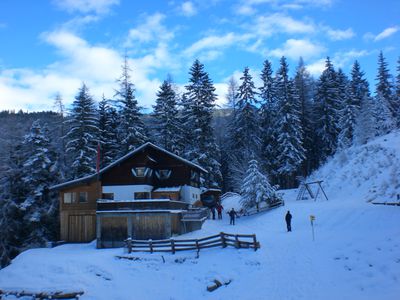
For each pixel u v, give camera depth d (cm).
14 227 4231
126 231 3475
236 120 6356
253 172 4684
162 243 2922
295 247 2550
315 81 8562
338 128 6688
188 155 5544
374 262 2011
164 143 5706
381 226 2838
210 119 5806
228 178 7038
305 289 1897
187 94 5928
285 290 1933
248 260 2428
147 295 2234
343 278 1936
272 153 6325
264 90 6825
